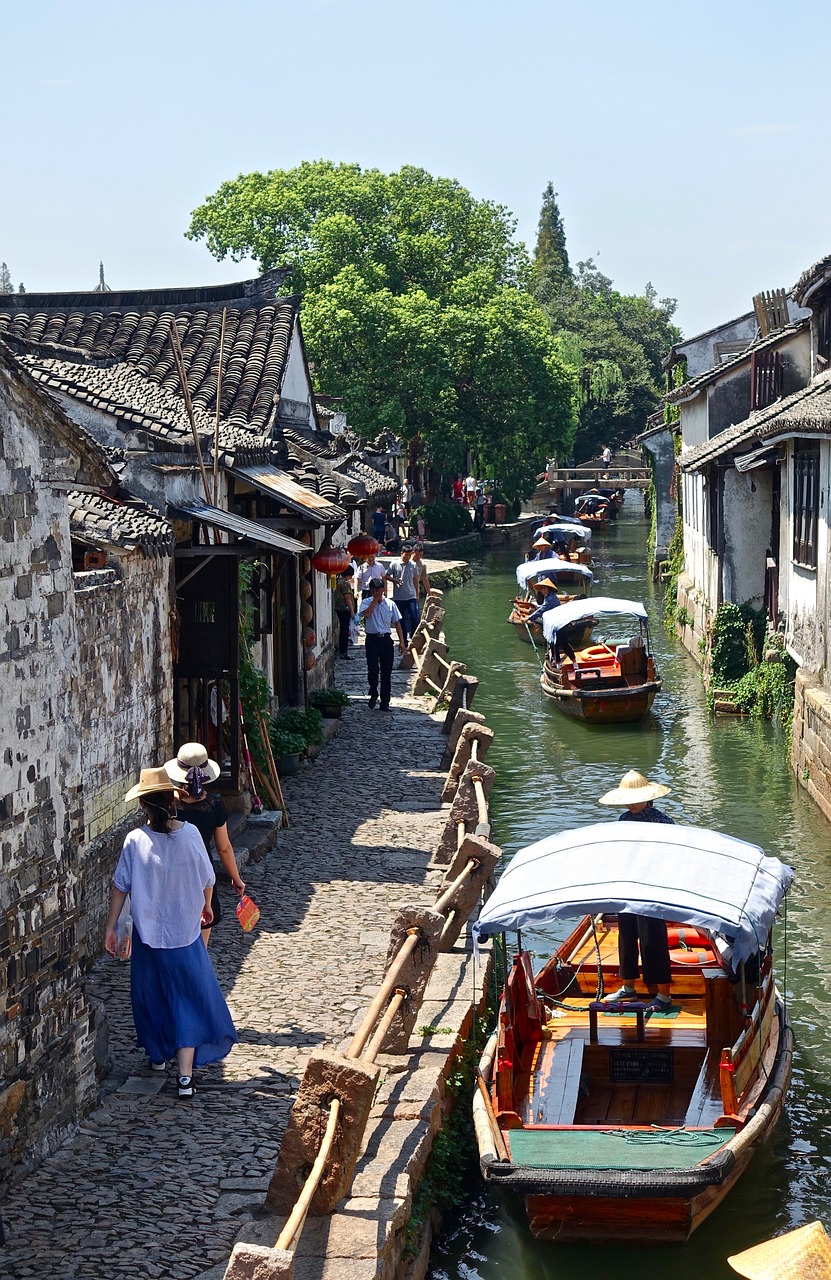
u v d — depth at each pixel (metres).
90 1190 6.47
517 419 51.81
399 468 52.53
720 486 24.25
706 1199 7.53
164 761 11.89
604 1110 8.74
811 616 18.66
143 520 11.03
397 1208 6.42
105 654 10.26
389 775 16.19
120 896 7.62
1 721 6.25
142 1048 8.22
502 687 26.03
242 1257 4.81
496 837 15.67
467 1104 8.64
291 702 18.80
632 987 9.51
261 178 51.88
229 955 10.01
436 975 9.77
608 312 91.00
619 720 22.17
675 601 34.00
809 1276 4.25
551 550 36.91
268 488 14.93
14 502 6.39
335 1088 6.28
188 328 21.19
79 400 11.93
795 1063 10.03
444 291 52.59
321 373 47.72
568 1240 7.52
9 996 6.38
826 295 22.94
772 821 16.23
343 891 11.65
